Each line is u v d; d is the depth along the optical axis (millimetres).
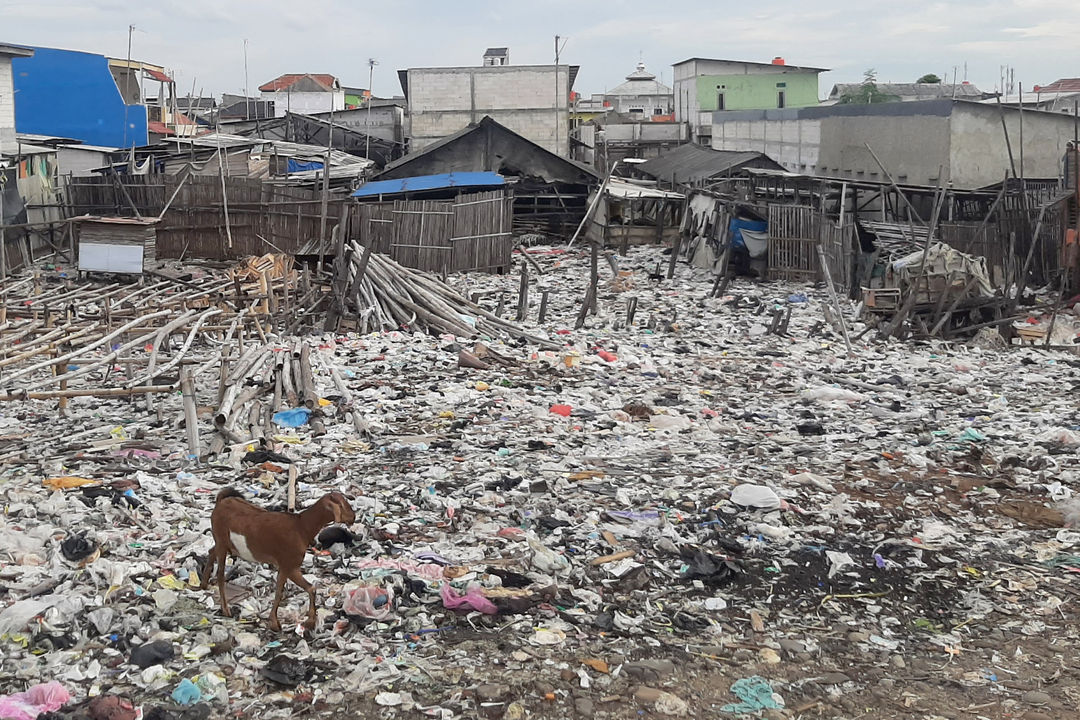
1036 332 21922
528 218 43219
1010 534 10469
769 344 21359
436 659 7434
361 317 21359
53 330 16156
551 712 6832
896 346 21141
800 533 10305
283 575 7520
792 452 13367
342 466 11953
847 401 16500
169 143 42781
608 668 7430
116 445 12422
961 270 22078
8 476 11125
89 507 9969
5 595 7953
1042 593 9008
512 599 8320
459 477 11711
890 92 81625
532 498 11008
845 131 40000
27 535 9148
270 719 6594
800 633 8227
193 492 10742
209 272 30234
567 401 16031
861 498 11477
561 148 56500
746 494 11031
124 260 27328
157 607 7898
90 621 7523
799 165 45531
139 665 7051
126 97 53688
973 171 33594
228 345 15930
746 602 8789
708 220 32812
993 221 27672
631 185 43594
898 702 7152
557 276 31719
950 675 7578
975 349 21016
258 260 24234
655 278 30875
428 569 8844
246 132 61688
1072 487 11961
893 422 15141
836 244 27469
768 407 16078
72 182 33531
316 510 7410
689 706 7000
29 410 14625
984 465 12805
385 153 61844
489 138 43156
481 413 15008
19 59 45125
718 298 27156
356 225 31406
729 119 56781
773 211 29203
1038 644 8094
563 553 9547
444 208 31266
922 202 33375
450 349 19469
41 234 31641
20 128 45719
